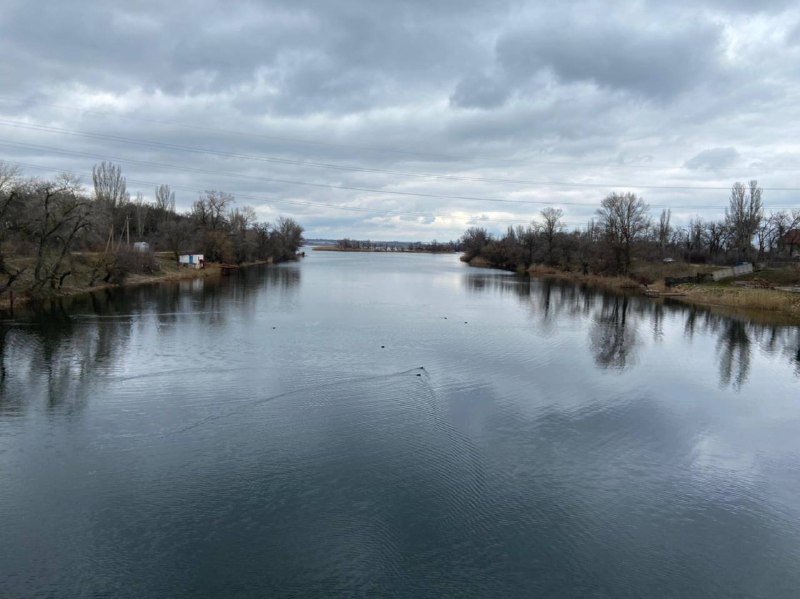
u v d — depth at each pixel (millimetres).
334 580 13258
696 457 20625
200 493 16875
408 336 40250
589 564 14219
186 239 105500
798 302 57438
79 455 19250
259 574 13391
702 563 14477
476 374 30266
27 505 16078
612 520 16250
